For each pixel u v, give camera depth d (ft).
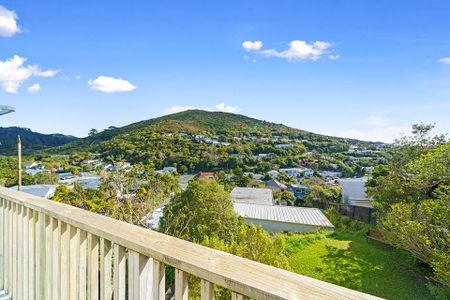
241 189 87.66
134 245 3.11
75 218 4.08
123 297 3.45
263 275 2.26
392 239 30.55
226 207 38.19
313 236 43.80
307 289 2.04
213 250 2.82
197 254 2.73
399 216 28.60
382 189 38.09
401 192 34.81
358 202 70.38
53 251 4.64
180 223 28.02
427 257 25.27
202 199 36.60
